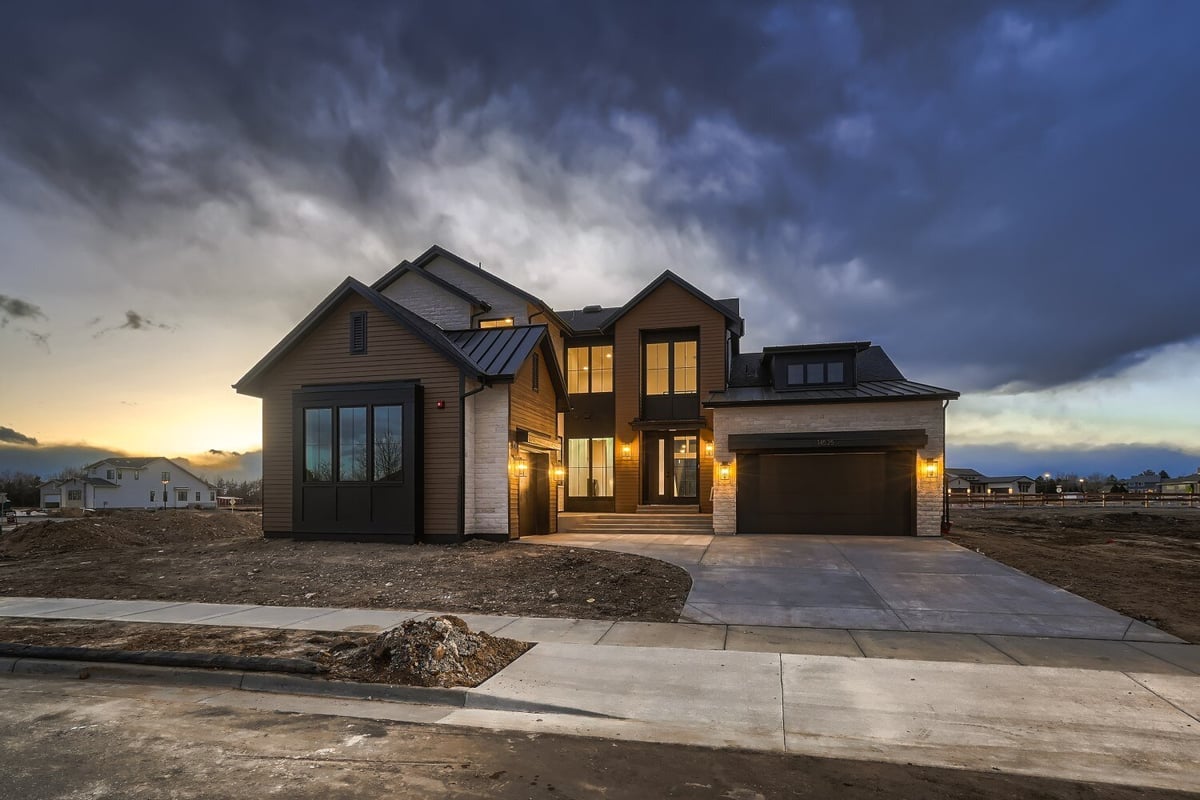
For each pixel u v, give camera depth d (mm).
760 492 17203
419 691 5371
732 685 5516
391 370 15000
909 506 16438
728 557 12406
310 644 6668
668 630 7395
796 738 4508
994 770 4016
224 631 7262
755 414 17391
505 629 7430
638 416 21531
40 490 82125
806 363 19141
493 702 5211
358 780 3863
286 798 3629
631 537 16312
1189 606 8375
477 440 15227
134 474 78312
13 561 13000
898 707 5020
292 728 4727
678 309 21594
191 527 20391
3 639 6902
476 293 21203
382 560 11930
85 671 6070
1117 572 10797
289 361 15648
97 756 4211
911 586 9711
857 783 3852
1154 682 5523
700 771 4016
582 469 22641
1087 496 38656
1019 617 7910
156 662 6094
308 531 14797
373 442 14602
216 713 5051
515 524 15328
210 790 3727
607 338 22906
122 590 9812
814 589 9516
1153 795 3721
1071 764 4090
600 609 8469
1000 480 83625
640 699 5219
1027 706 5020
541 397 17906
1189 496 37031
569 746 4398
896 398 16469
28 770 3988
